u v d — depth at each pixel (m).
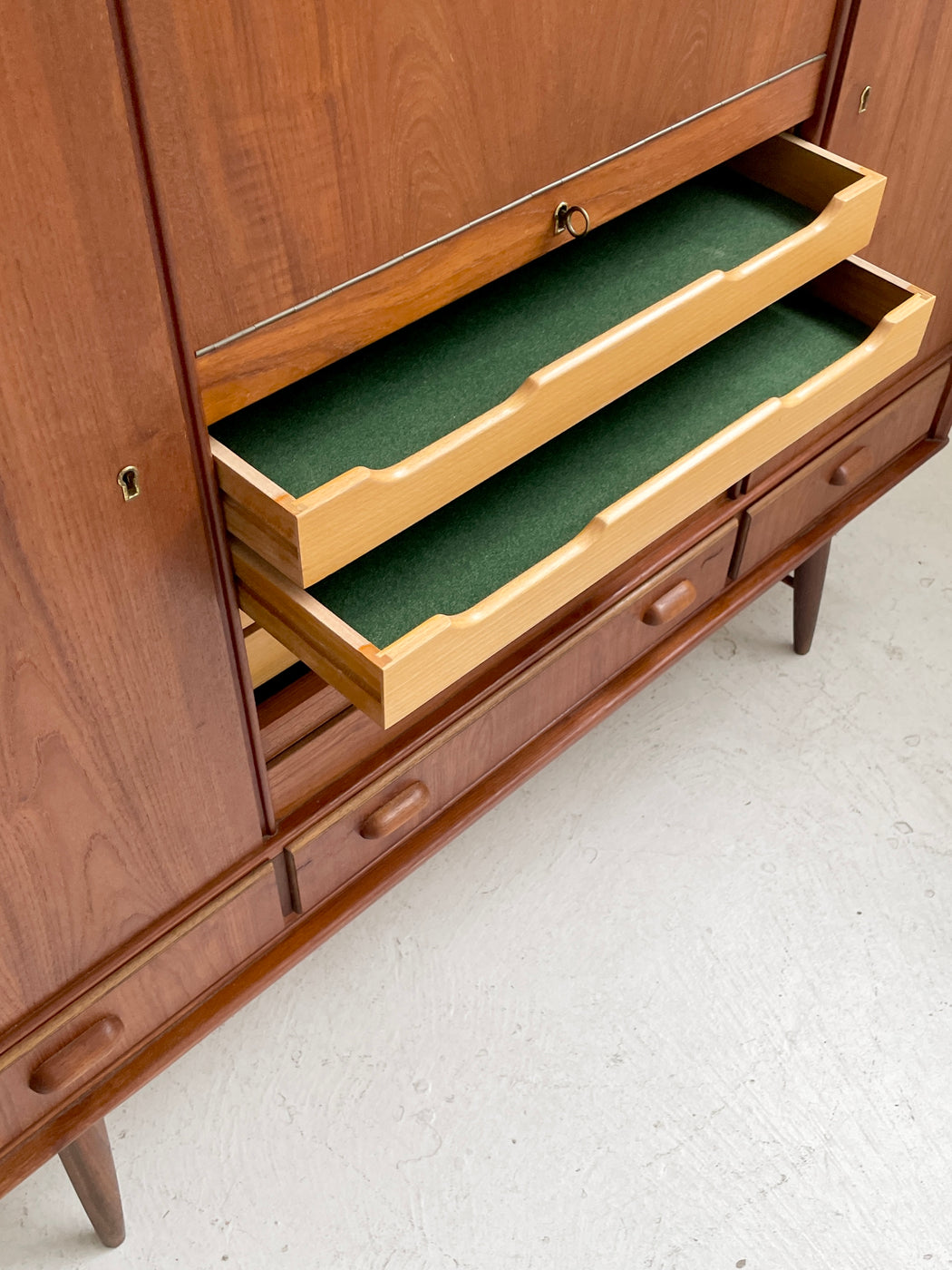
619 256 1.11
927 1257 1.30
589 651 1.29
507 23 0.82
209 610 0.89
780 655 1.80
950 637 1.83
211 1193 1.33
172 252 0.70
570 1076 1.41
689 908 1.54
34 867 0.90
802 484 1.43
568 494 1.06
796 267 1.07
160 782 0.95
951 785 1.67
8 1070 0.99
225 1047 1.43
